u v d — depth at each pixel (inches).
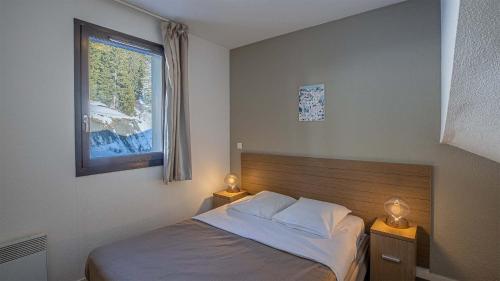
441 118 73.4
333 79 96.6
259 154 118.2
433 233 78.6
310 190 103.0
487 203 70.7
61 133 70.3
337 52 95.3
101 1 78.0
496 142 48.8
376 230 73.3
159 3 82.3
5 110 60.7
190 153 101.5
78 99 73.4
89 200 77.0
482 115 43.5
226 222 84.0
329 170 97.8
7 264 59.7
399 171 83.0
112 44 83.0
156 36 94.0
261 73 117.4
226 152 129.0
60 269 70.7
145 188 92.5
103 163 79.8
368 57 88.7
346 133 94.5
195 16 91.9
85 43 74.6
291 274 55.1
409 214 81.1
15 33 61.5
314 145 102.7
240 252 64.9
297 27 101.8
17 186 62.9
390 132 85.4
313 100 102.0
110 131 84.1
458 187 74.4
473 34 32.8
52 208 69.0
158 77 97.1
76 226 74.1
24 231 64.0
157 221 96.6
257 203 94.5
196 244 68.9
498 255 69.7
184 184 107.1
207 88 117.1
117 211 84.2
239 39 115.0
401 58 82.4
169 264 58.5
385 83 85.7
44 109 66.9
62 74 70.0
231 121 129.8
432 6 76.9
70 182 72.6
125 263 58.6
